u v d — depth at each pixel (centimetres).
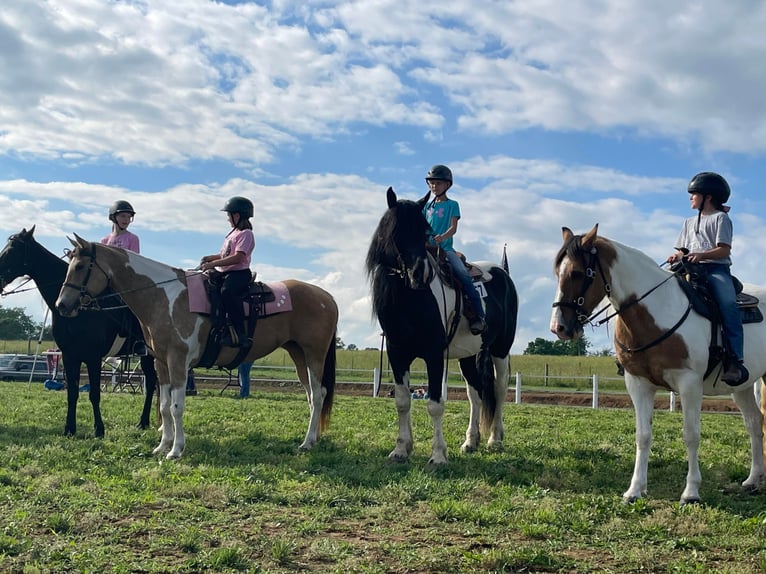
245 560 455
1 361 2856
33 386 2303
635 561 473
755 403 730
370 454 885
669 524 561
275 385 2672
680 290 655
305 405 1655
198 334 877
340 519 566
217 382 2742
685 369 639
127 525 527
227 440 995
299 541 502
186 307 869
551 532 535
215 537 498
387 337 835
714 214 678
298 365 1038
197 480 679
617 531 543
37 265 1023
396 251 759
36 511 551
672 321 636
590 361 4231
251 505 595
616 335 676
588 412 1736
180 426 851
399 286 790
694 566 465
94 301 890
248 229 910
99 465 764
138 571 434
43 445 889
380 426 1191
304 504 611
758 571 455
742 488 713
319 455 851
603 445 990
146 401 1132
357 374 3309
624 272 641
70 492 610
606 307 663
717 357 655
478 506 597
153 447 927
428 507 600
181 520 542
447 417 1400
